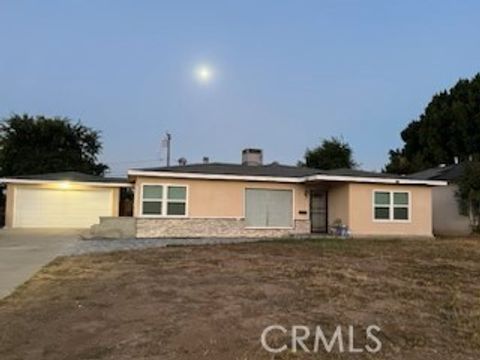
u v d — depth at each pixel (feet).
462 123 127.65
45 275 33.47
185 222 71.41
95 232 67.56
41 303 25.13
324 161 144.05
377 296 27.17
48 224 90.84
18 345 18.65
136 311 23.24
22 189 90.38
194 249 48.29
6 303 25.26
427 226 76.54
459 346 19.84
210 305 24.34
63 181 90.94
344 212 74.28
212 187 73.51
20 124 135.03
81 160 139.13
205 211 72.79
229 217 73.46
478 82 131.34
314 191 79.36
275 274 33.01
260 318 22.15
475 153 114.83
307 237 69.26
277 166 88.02
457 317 23.67
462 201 88.07
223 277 31.78
